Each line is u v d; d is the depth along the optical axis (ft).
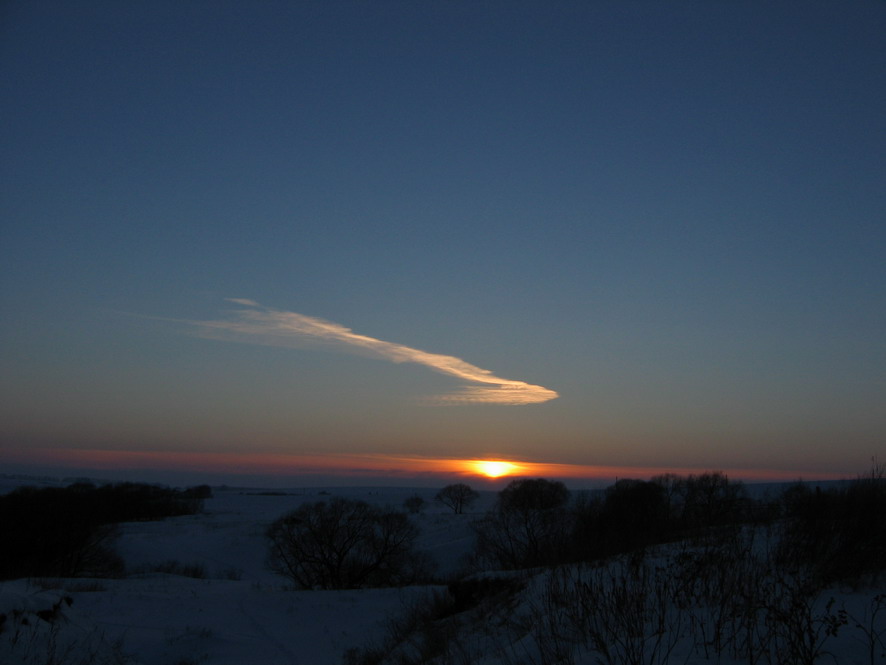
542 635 28.43
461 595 54.08
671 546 40.83
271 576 160.15
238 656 58.44
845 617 21.93
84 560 148.36
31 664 32.60
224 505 379.55
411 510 341.41
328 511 132.98
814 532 32.09
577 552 47.57
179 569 155.94
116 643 50.72
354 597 80.53
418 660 40.65
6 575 126.52
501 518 113.29
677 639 23.16
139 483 304.71
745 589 26.96
